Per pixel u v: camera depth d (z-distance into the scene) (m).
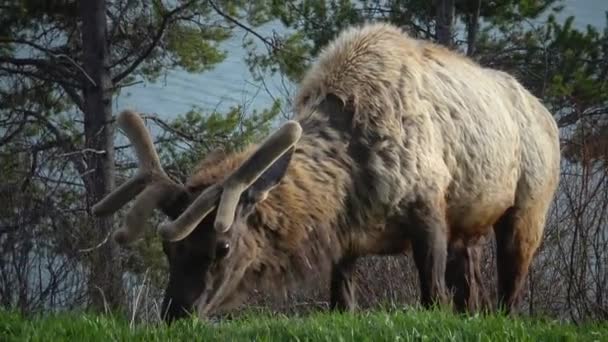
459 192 31.70
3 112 57.22
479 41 61.94
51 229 41.44
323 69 30.36
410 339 21.84
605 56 61.25
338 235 29.17
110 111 54.62
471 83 32.53
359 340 21.94
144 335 22.58
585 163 38.53
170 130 56.22
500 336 22.14
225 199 25.14
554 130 35.88
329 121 29.41
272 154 25.61
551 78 60.06
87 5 54.72
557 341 22.56
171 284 25.53
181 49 59.44
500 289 35.03
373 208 29.44
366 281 40.25
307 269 28.39
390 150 29.47
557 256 39.12
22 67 57.50
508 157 33.31
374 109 29.58
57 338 22.42
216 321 27.56
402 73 30.45
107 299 39.28
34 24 57.97
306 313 38.19
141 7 57.94
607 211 38.91
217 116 58.19
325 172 28.70
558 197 40.25
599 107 59.56
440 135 30.83
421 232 29.98
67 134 57.38
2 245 39.44
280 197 27.61
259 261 27.38
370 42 30.73
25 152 50.97
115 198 26.58
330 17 59.84
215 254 25.62
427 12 61.06
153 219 49.06
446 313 24.91
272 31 61.59
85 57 54.75
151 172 26.62
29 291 39.31
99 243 41.38
